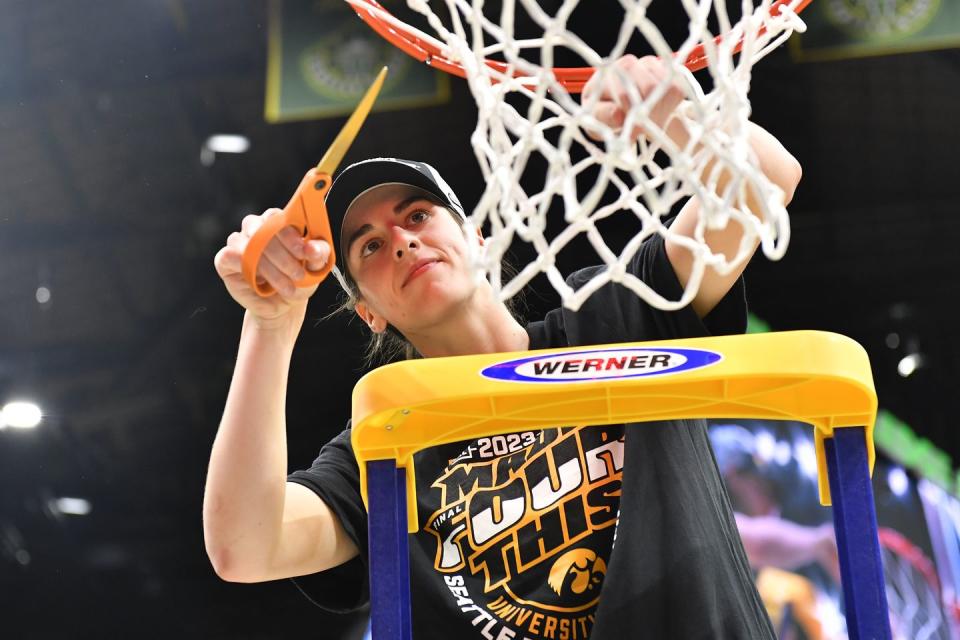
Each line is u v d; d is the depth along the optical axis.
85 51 4.21
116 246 4.66
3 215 4.57
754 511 3.82
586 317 1.19
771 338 0.92
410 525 1.03
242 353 1.08
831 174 4.47
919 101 4.19
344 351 4.62
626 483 1.07
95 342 4.83
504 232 0.89
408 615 0.96
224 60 4.26
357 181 1.28
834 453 0.98
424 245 1.24
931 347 4.57
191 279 4.71
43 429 4.90
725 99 0.89
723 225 0.88
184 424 4.96
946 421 4.45
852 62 4.09
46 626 5.03
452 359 0.95
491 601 1.08
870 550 0.92
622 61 0.96
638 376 0.92
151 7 4.10
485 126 0.94
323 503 1.21
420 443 1.00
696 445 1.13
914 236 4.53
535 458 1.13
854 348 0.91
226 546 1.09
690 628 0.99
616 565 1.02
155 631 5.03
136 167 4.48
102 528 5.05
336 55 4.09
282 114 4.07
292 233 0.97
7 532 4.96
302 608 4.91
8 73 4.23
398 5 3.90
